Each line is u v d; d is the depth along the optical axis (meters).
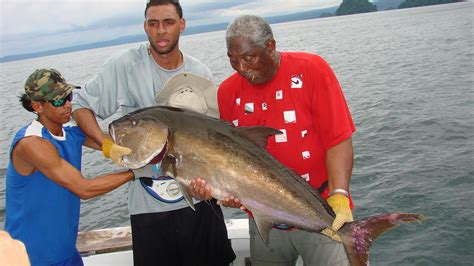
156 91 3.32
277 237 3.12
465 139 10.28
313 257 3.04
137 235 3.41
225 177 2.66
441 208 6.88
